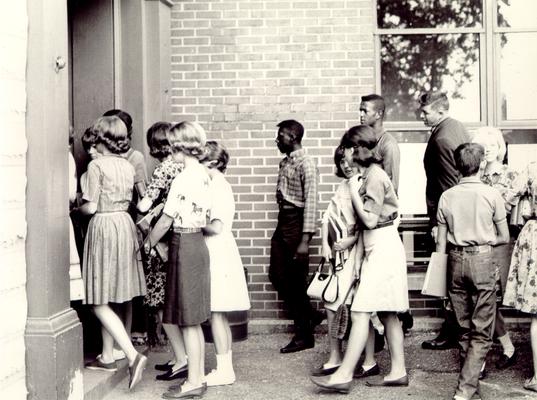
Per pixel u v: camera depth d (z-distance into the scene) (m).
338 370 5.27
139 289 5.45
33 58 4.61
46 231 4.61
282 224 6.75
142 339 6.63
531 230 5.33
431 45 7.54
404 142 7.54
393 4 7.54
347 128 7.44
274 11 7.48
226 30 7.52
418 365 6.09
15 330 4.44
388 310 5.19
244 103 7.52
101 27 6.88
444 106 6.39
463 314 5.19
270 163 7.49
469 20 7.52
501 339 5.94
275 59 7.49
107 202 5.33
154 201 5.57
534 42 7.49
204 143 5.21
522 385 5.46
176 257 5.04
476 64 7.54
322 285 5.54
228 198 5.53
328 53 7.45
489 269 5.04
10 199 4.41
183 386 5.19
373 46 7.46
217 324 5.55
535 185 5.33
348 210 5.44
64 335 4.66
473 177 5.18
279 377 5.80
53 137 4.71
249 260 7.47
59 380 4.58
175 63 7.54
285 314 7.43
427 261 7.44
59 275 4.77
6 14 4.36
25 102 4.59
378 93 7.51
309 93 7.46
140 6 6.93
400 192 7.51
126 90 6.97
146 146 7.00
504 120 7.54
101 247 5.26
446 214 5.18
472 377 4.95
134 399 5.19
